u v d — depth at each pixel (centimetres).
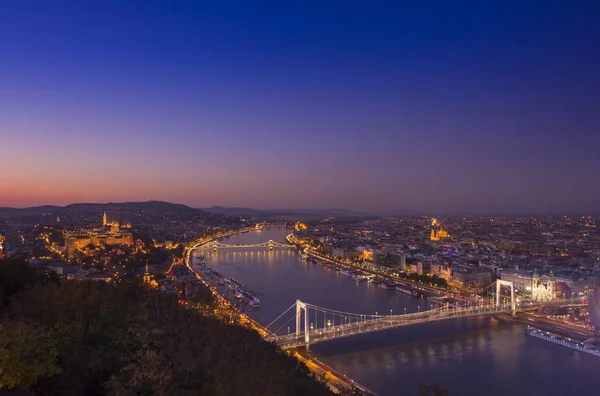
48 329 9644
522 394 19862
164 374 8288
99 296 12706
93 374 9162
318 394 12681
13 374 8112
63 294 12144
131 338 9750
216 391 8356
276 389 10000
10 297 13212
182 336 10025
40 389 8812
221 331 12269
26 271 16225
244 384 9056
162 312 12000
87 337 9994
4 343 8112
